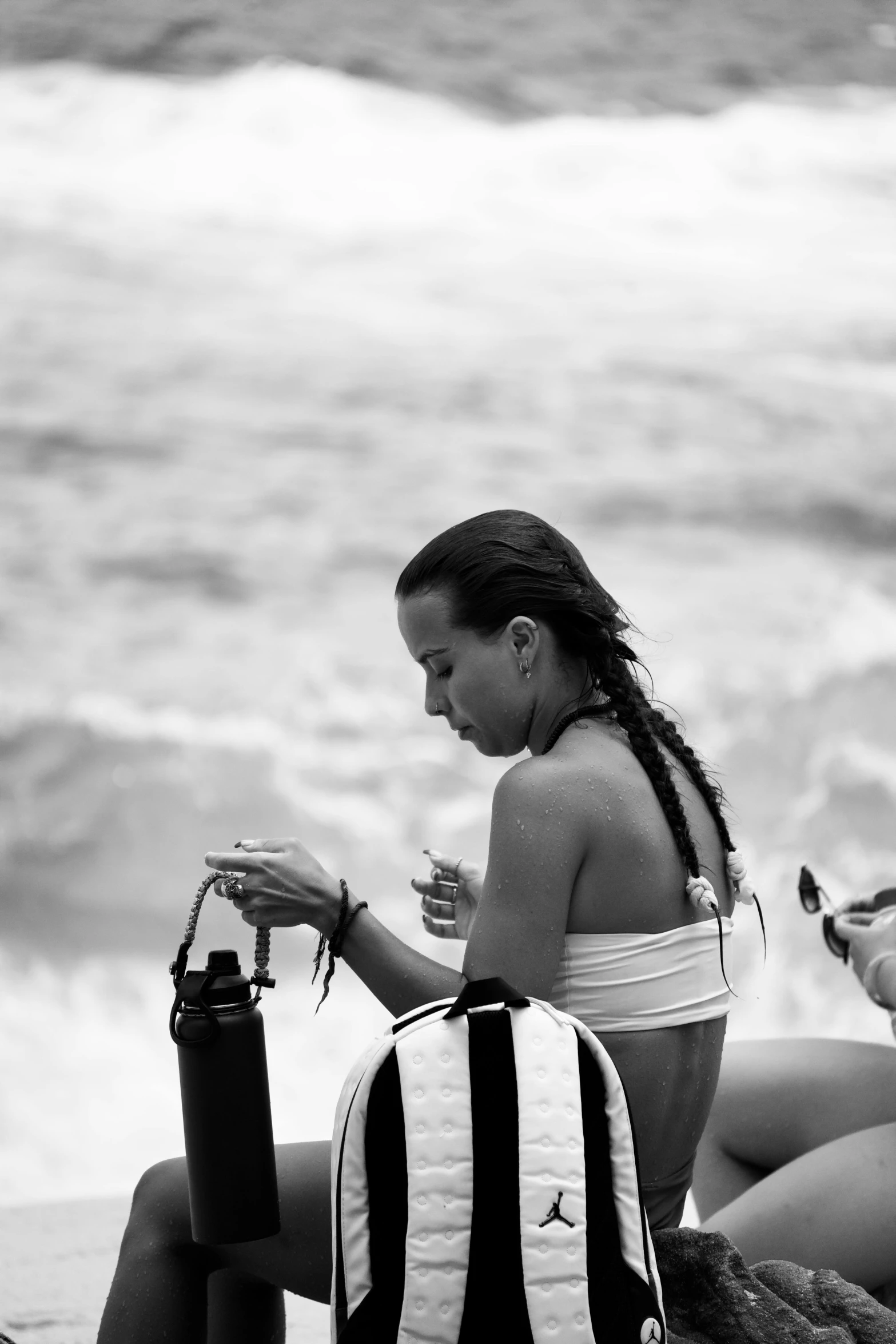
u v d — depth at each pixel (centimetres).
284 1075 1015
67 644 1683
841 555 1912
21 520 1814
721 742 1573
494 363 2061
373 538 1883
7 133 2103
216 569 1803
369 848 1503
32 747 1464
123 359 1981
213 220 2106
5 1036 1142
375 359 2055
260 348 2030
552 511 1941
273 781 1505
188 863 1453
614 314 2119
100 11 2150
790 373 2067
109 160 2108
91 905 1386
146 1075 1099
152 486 1872
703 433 2011
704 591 1802
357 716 1605
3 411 1911
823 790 1528
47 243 2047
